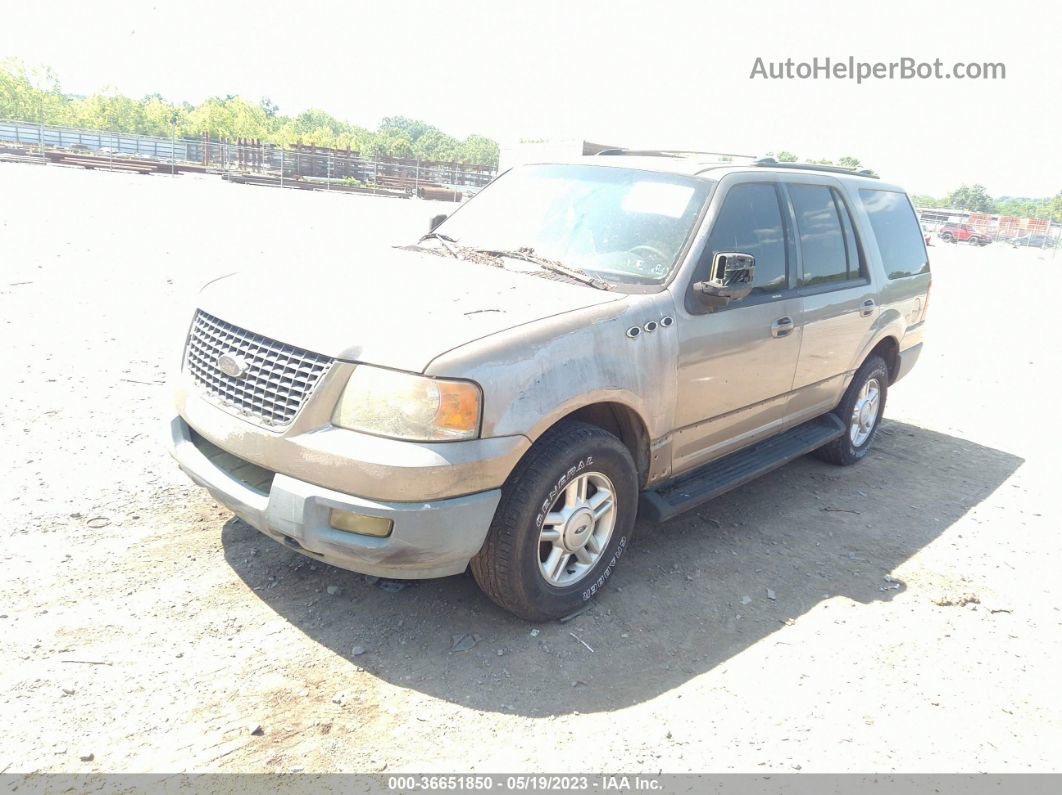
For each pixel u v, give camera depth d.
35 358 6.37
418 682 3.13
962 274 27.05
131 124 101.56
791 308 4.66
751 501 5.29
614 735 2.95
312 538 3.05
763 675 3.40
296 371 3.14
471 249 4.36
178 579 3.63
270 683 3.03
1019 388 9.38
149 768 2.56
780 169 4.93
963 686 3.44
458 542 3.09
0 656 2.99
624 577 4.10
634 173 4.53
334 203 30.62
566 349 3.36
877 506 5.41
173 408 3.69
